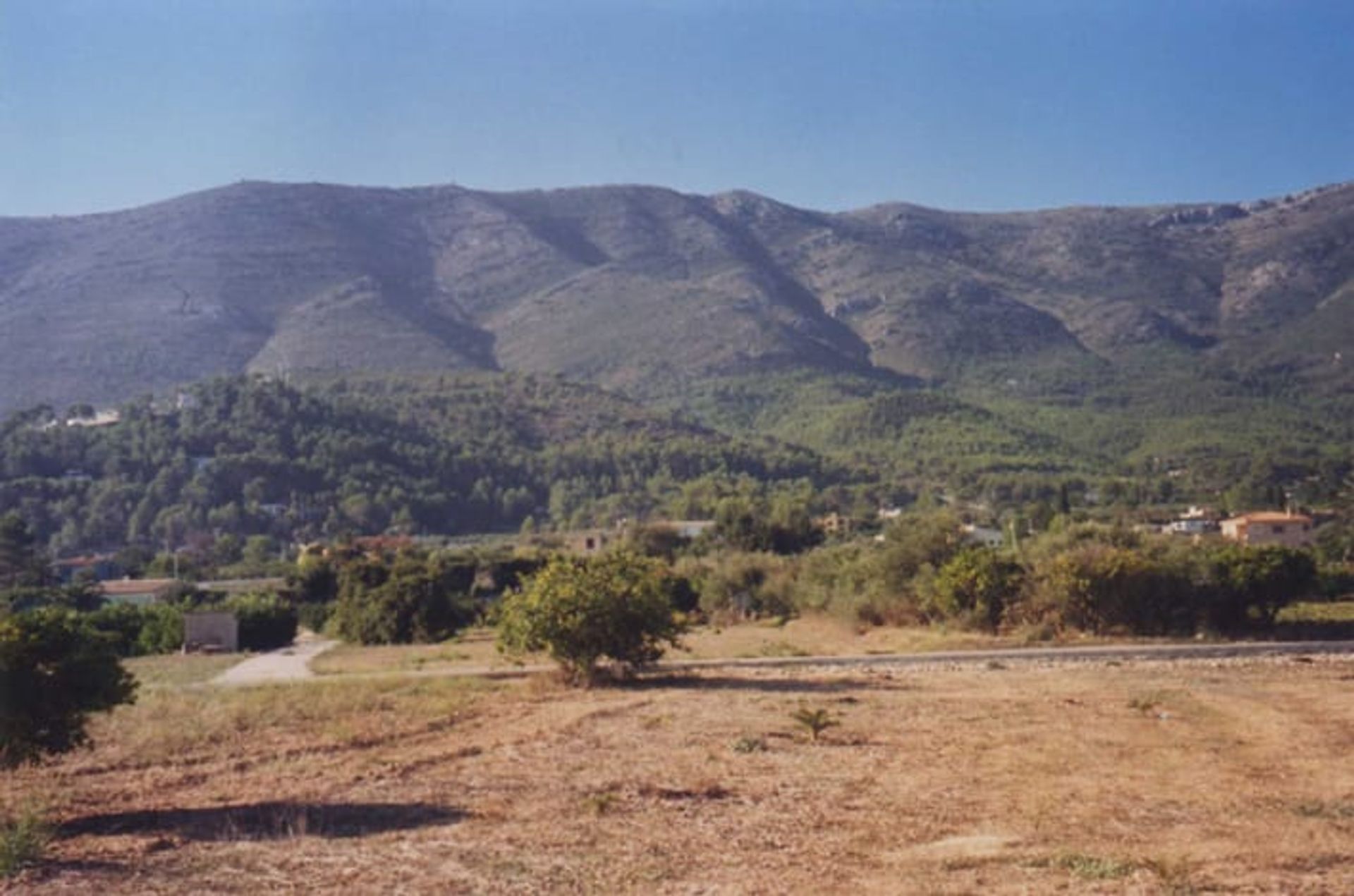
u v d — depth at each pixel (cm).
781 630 5872
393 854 1423
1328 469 14525
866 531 10738
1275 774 1898
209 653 5928
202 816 1672
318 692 3197
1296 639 4584
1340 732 2327
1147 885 1235
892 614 5803
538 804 1709
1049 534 5988
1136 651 4044
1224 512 12138
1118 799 1706
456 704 2930
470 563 8512
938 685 3291
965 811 1628
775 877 1298
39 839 1427
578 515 13700
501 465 15688
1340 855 1368
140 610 6581
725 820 1591
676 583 7075
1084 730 2383
